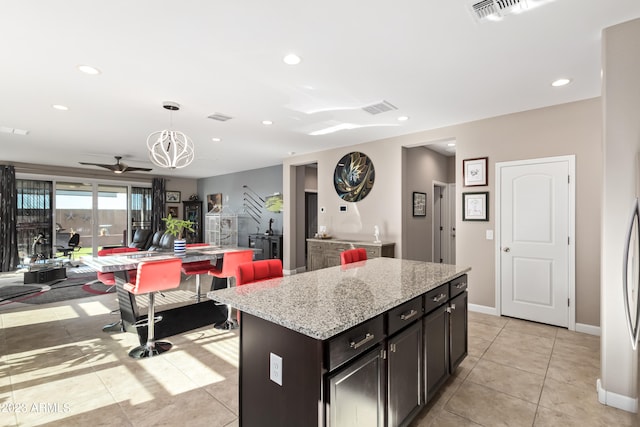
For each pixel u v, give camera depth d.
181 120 4.10
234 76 2.82
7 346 3.02
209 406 2.07
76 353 2.86
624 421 1.92
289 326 1.31
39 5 1.84
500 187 3.89
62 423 1.90
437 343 2.11
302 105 3.55
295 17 1.99
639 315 1.75
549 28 2.12
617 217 2.04
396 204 4.93
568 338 3.20
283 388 1.41
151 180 9.35
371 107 3.62
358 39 2.25
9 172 7.04
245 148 5.81
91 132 4.66
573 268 3.42
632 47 2.01
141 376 2.46
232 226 8.65
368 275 2.32
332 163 5.82
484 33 2.19
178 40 2.24
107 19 1.99
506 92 3.20
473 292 4.10
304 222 7.13
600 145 3.30
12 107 3.58
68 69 2.67
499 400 2.14
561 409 2.04
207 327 3.58
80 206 8.16
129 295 3.28
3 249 6.96
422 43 2.31
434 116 3.93
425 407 2.06
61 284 5.73
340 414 1.33
